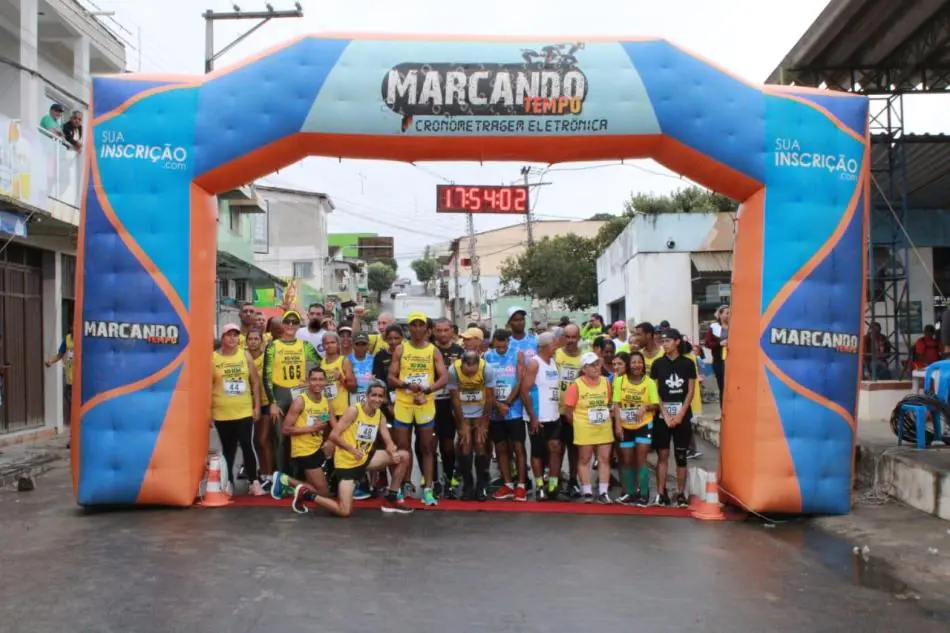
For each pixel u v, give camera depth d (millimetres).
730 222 24484
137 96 8383
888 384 13297
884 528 7805
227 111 8352
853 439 8516
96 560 6430
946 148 17000
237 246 29000
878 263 20359
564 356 9523
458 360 9047
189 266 8391
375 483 9258
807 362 8398
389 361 9375
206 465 8836
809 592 5914
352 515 8266
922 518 8156
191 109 8406
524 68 8406
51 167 12742
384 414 9297
